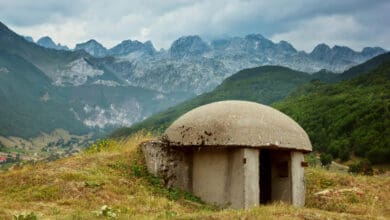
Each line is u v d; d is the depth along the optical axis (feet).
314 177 49.34
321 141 224.33
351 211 39.45
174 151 43.55
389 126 192.34
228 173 40.04
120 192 37.52
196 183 43.04
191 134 41.39
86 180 37.93
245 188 37.96
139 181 41.81
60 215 29.50
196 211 36.17
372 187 45.91
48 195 34.96
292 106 296.30
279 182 42.63
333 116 239.30
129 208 33.30
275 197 42.83
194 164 43.68
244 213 30.40
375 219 33.14
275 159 43.50
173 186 42.93
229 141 38.47
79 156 47.47
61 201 33.88
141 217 29.50
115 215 29.12
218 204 40.42
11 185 37.81
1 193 36.32
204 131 40.47
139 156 45.88
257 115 40.47
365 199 42.73
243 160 38.42
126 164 44.47
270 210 31.65
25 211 30.22
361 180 48.32
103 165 43.50
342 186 46.68
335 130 221.87
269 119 40.57
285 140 39.96
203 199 41.96
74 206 33.06
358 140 198.08
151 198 36.96
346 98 261.85
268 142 38.83
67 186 36.29
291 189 41.16
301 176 42.24
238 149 39.17
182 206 37.63
